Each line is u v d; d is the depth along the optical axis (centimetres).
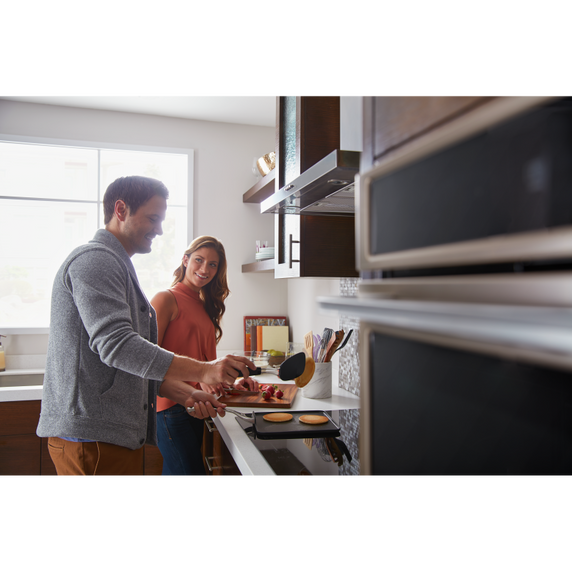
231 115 292
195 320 190
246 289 307
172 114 291
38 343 273
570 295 24
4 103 267
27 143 270
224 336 303
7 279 511
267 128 312
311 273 171
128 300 130
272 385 183
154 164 600
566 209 30
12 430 215
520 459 49
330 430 132
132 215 138
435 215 38
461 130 35
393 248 43
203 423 176
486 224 34
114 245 133
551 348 22
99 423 120
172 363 122
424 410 47
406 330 38
